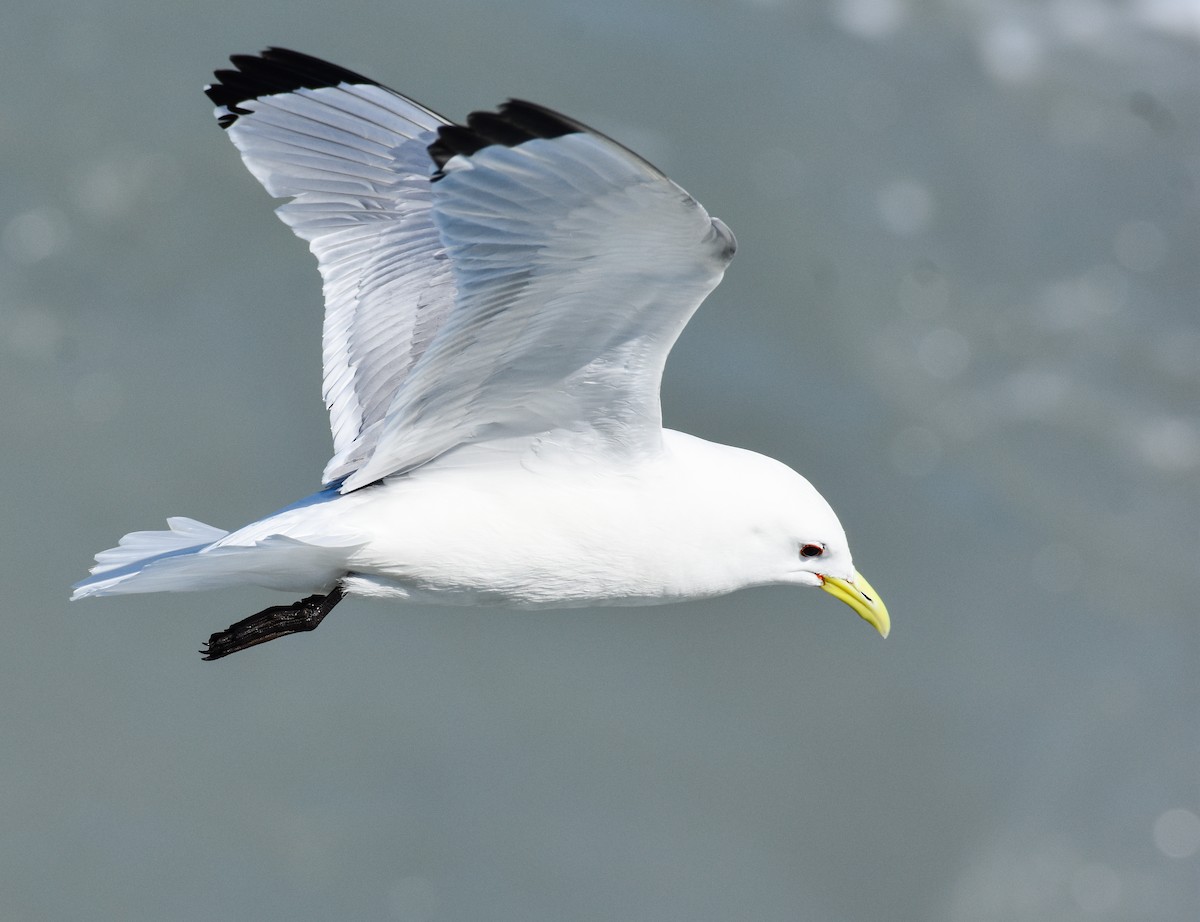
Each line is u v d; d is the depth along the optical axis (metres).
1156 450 19.12
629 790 15.59
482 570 7.81
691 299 6.77
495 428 7.64
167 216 19.31
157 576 7.55
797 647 16.73
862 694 16.39
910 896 15.16
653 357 7.14
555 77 21.55
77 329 18.30
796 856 15.32
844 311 19.75
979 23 24.05
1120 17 24.77
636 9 22.88
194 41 21.06
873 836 15.45
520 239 6.58
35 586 16.42
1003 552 17.77
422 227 8.68
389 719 15.94
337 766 15.55
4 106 20.02
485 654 16.58
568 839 15.19
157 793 15.20
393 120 8.83
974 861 15.45
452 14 22.00
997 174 21.83
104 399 17.72
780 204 20.70
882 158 21.83
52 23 20.98
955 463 18.53
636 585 8.06
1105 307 20.52
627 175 6.05
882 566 17.41
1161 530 18.20
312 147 8.92
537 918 14.66
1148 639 17.19
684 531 7.97
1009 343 20.00
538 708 16.14
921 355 19.47
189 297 18.70
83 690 15.84
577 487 7.79
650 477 7.83
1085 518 18.19
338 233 8.85
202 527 8.02
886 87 22.69
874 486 18.11
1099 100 23.30
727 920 14.78
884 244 20.66
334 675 16.22
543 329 7.04
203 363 18.14
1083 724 16.38
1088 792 15.98
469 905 14.75
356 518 7.73
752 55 22.77
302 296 18.81
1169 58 24.22
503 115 5.94
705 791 15.59
